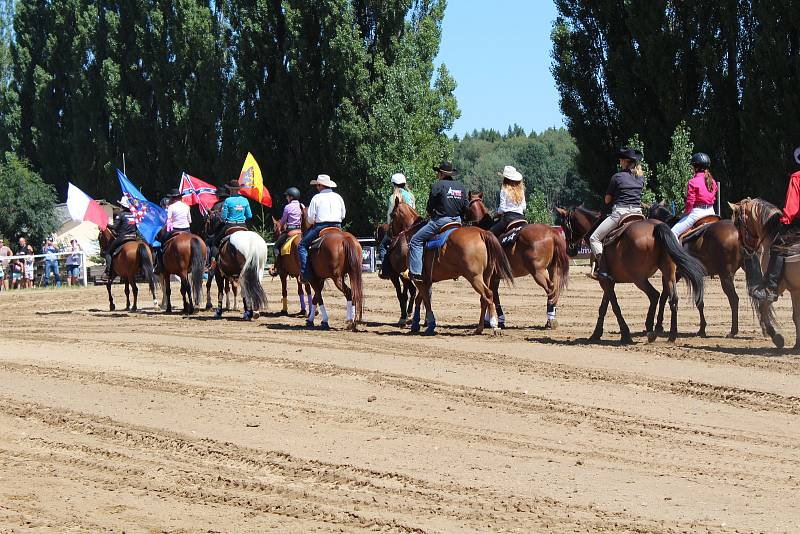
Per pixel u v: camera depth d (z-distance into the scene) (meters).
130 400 12.34
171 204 23.09
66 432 10.77
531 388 12.62
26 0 63.06
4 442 10.36
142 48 54.84
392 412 11.45
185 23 52.09
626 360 14.39
